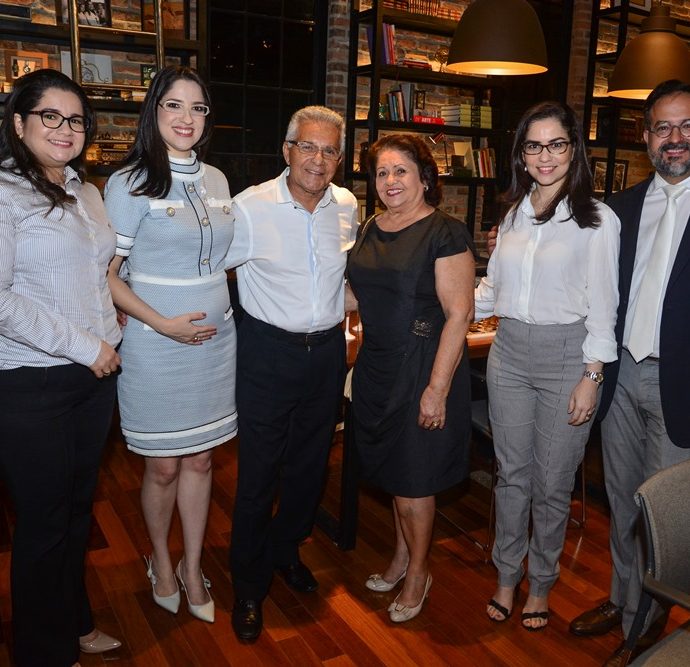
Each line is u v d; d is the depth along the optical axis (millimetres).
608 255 2133
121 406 2242
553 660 2359
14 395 1841
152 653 2350
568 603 2674
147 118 2025
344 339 2506
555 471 2299
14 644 2051
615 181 7090
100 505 3352
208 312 2191
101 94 4668
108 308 1990
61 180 1908
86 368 1932
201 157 2186
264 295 2334
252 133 5488
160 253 2096
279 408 2379
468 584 2795
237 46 5297
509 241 2287
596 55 6273
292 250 2291
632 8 6121
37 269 1794
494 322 3441
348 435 2885
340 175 4883
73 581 2162
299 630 2486
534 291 2209
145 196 2018
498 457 2453
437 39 5980
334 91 5633
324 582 2779
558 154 2117
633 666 1562
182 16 4961
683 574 1665
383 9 5203
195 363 2203
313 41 5594
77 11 4406
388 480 2389
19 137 1793
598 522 3301
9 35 4496
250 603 2475
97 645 2330
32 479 1898
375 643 2430
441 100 6121
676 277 2074
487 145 6438
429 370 2271
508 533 2490
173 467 2344
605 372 2252
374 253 2297
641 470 2326
